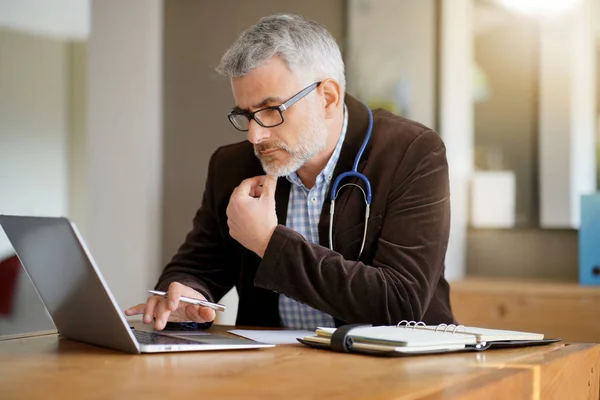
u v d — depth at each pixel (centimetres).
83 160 485
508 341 138
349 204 176
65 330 144
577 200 288
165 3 354
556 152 291
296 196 184
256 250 159
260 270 157
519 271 299
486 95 300
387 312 156
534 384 116
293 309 180
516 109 296
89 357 122
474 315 262
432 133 179
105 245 350
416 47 306
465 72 302
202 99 347
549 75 291
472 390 101
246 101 167
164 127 355
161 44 351
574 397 135
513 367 116
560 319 251
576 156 288
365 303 155
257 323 185
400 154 174
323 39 174
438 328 144
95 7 350
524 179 296
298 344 141
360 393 94
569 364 131
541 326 253
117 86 347
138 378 104
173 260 194
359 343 129
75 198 486
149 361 118
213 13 345
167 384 100
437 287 180
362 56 314
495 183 300
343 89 179
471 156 302
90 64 351
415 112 307
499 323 258
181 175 351
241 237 160
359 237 174
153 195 346
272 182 162
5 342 142
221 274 192
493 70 299
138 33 344
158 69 347
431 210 169
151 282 346
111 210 349
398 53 309
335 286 154
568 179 289
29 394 94
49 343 140
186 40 350
